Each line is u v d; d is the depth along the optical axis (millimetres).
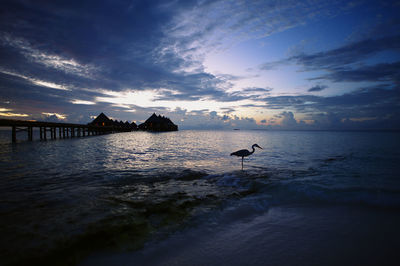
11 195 5688
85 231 3678
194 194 6000
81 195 5742
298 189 6305
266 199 5617
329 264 2707
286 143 28109
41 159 12570
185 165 10961
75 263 2820
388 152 16828
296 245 3227
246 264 2723
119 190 6320
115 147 21625
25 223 3945
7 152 16156
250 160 12867
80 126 43875
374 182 7090
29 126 28312
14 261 2797
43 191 6094
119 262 2850
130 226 3920
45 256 2939
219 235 3613
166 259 2900
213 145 25266
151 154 15773
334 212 4676
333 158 13570
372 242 3307
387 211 4680
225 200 5488
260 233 3668
